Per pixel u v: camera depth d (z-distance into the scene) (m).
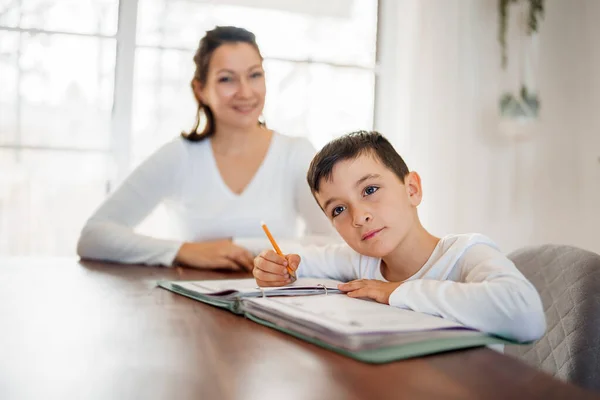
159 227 2.07
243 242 1.38
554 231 2.29
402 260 0.87
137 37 2.16
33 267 1.20
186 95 2.18
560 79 2.29
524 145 2.28
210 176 1.64
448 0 2.26
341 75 2.36
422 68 2.27
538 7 2.22
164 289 0.92
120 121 2.14
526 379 0.43
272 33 2.28
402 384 0.41
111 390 0.40
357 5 2.38
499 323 0.61
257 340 0.56
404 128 2.31
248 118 1.59
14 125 2.05
